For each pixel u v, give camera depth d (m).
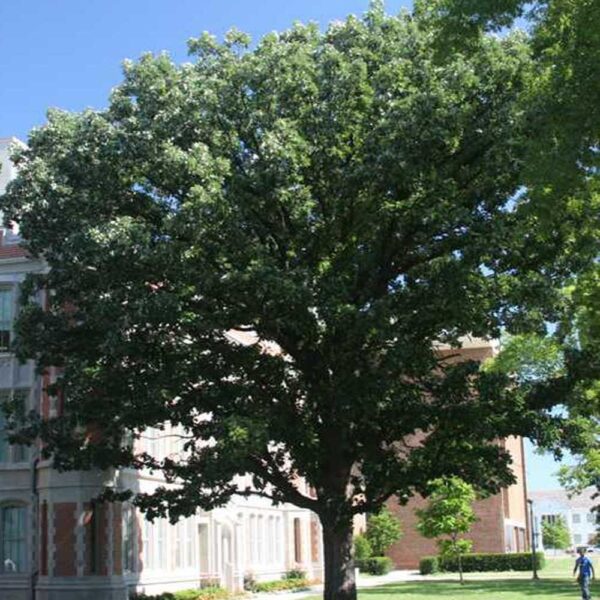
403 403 21.52
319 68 20.98
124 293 20.52
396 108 20.00
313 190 21.22
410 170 19.75
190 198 19.81
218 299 21.41
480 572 59.59
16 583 30.12
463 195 21.27
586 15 12.74
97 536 29.28
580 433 22.48
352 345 20.62
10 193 22.78
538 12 14.24
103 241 20.00
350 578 22.09
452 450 21.69
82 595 28.50
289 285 19.23
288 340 22.38
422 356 21.02
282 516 48.41
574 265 20.97
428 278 21.12
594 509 47.59
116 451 23.34
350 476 23.16
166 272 20.50
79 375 22.28
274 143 19.64
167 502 23.09
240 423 19.08
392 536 64.25
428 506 52.34
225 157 21.09
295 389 21.89
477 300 20.48
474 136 20.58
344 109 20.66
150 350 21.78
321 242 21.48
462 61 20.06
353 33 22.00
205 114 21.00
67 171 21.97
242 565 41.66
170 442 35.00
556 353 32.19
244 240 20.33
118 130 21.27
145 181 21.92
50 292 28.30
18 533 30.88
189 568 35.94
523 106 15.48
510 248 20.75
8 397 31.67
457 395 21.67
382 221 21.09
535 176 13.45
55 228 22.17
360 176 20.09
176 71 21.86
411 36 21.28
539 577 51.00
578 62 13.02
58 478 29.45
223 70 21.50
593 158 13.36
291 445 21.05
